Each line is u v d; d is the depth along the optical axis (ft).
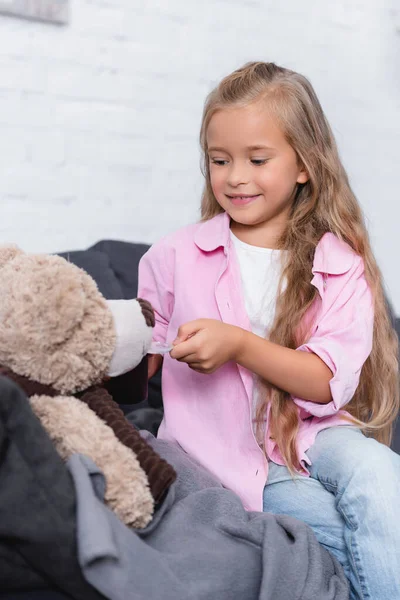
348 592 3.26
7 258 3.19
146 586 2.60
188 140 7.09
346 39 7.79
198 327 3.59
